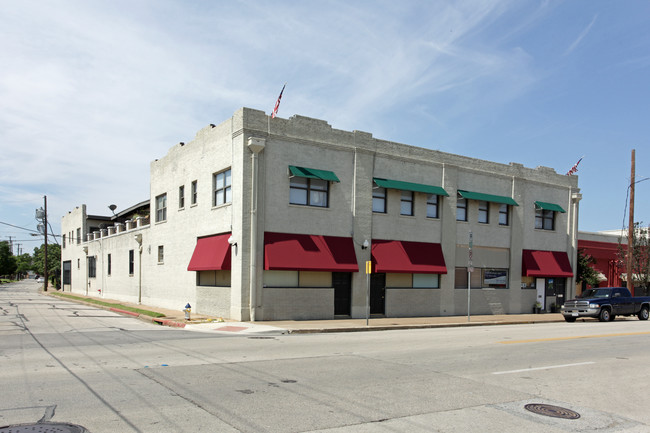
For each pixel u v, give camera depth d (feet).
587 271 107.55
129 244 108.47
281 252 65.51
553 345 47.32
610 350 44.60
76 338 45.50
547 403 24.89
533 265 94.22
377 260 74.02
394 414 22.17
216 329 57.00
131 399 23.22
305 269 66.23
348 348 42.65
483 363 36.04
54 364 31.76
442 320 75.10
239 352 38.78
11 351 37.22
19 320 61.41
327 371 31.40
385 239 76.89
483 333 59.31
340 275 72.18
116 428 19.01
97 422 19.67
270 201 66.59
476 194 86.69
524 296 94.32
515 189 93.56
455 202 84.84
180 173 85.76
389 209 77.61
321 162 71.00
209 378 28.27
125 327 57.47
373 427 20.24
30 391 24.39
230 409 22.04
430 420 21.42
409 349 42.75
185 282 81.76
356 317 72.43
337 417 21.40
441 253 82.17
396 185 76.54
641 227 123.95
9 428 18.67
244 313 63.93
